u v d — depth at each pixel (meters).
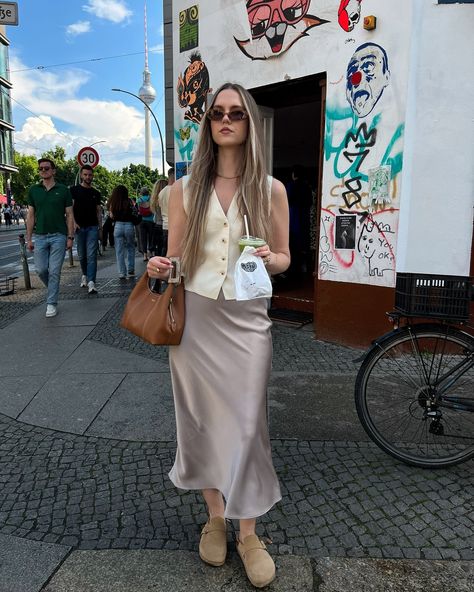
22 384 4.13
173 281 1.97
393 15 4.29
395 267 4.51
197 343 2.00
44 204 6.26
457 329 2.73
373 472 2.78
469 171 3.84
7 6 5.47
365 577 2.01
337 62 4.77
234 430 1.95
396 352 2.81
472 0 3.74
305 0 4.95
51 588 1.97
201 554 2.09
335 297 5.02
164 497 2.57
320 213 5.09
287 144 9.80
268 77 5.49
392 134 4.40
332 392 3.84
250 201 1.95
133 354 4.87
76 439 3.21
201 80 6.42
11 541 2.25
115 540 2.25
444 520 2.37
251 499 1.92
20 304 7.37
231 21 5.83
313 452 2.99
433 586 1.97
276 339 5.25
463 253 3.95
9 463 2.93
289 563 2.09
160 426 3.36
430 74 3.85
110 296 7.89
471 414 2.90
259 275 1.86
